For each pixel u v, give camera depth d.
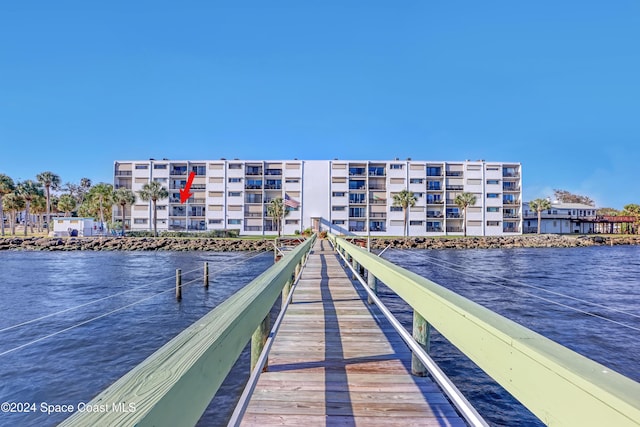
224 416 5.89
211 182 54.44
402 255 35.50
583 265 28.83
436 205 55.56
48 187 57.22
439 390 2.78
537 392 1.14
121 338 10.43
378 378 3.02
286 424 2.30
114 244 43.69
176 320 12.39
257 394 2.72
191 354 1.20
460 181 56.28
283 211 52.56
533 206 60.62
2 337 10.48
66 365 8.45
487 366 1.43
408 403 2.58
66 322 12.12
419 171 55.66
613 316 12.31
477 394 6.52
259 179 55.62
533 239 50.78
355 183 56.16
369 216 54.66
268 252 40.66
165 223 53.94
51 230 57.81
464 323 1.66
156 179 54.38
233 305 1.88
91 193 66.25
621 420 0.84
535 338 1.26
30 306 14.57
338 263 13.41
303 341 4.05
